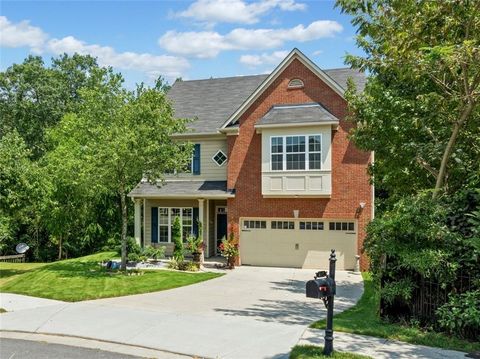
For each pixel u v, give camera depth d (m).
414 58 8.70
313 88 19.84
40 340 8.75
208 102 24.31
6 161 18.84
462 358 6.91
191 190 21.67
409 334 8.08
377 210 18.47
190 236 20.73
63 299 12.37
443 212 8.27
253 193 20.48
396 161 12.09
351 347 7.46
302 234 19.89
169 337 8.67
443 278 8.07
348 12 9.62
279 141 19.66
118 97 17.44
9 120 43.59
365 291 14.52
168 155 17.31
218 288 14.72
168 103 18.22
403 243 8.66
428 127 10.68
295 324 9.44
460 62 7.90
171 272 18.03
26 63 44.19
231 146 20.95
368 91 13.29
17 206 19.11
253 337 8.51
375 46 11.00
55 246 30.28
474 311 7.25
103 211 27.92
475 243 7.45
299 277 17.48
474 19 8.03
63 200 26.22
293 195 19.44
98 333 9.05
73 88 46.53
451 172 10.01
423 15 8.32
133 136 16.06
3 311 10.97
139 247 21.23
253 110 20.66
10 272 21.67
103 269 18.47
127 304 11.76
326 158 19.00
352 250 19.16
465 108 8.87
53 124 43.06
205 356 7.57
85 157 16.52
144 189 22.38
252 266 20.36
